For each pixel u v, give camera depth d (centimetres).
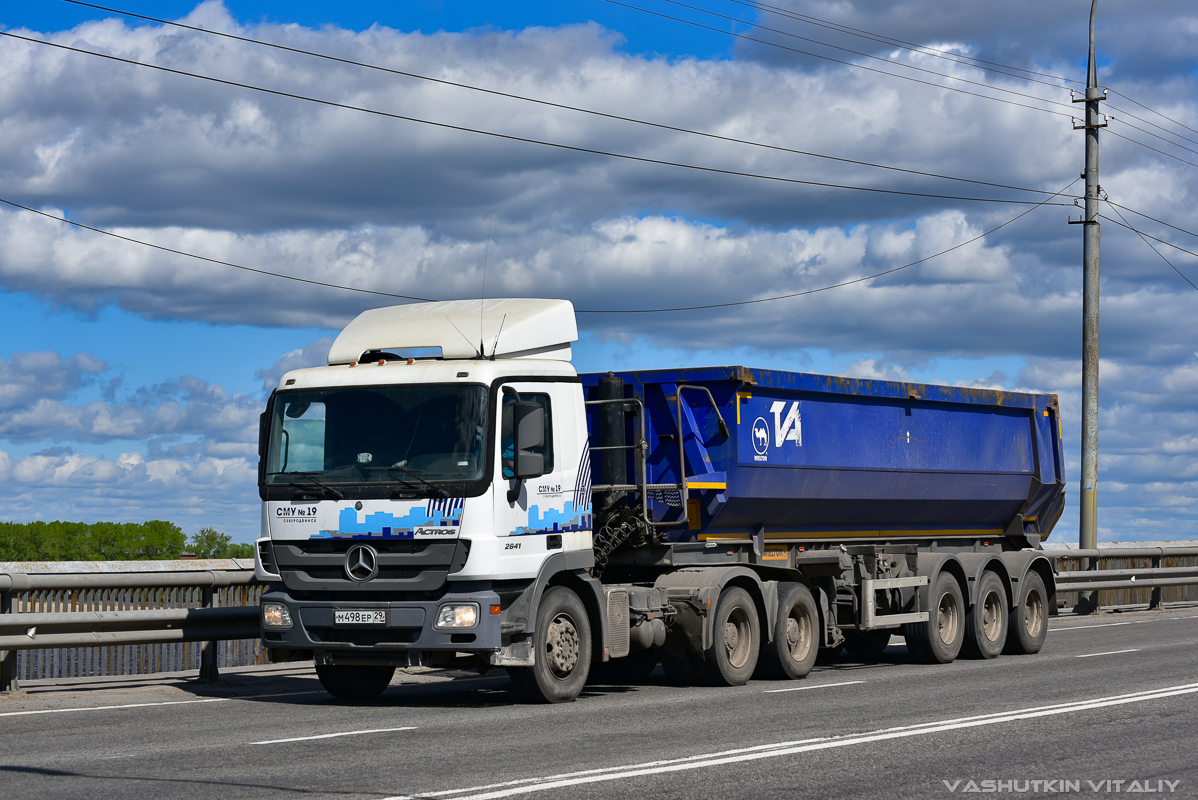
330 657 1184
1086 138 2889
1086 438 2823
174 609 1334
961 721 1058
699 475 1450
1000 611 1820
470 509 1152
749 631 1440
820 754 891
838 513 1659
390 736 977
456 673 1584
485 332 1238
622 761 858
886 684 1395
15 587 1211
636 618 1341
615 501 1392
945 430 1827
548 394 1246
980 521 1970
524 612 1187
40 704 1184
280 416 1232
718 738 967
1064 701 1192
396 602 1157
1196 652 1703
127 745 928
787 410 1545
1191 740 960
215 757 873
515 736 978
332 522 1180
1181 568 2822
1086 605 2627
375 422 1197
